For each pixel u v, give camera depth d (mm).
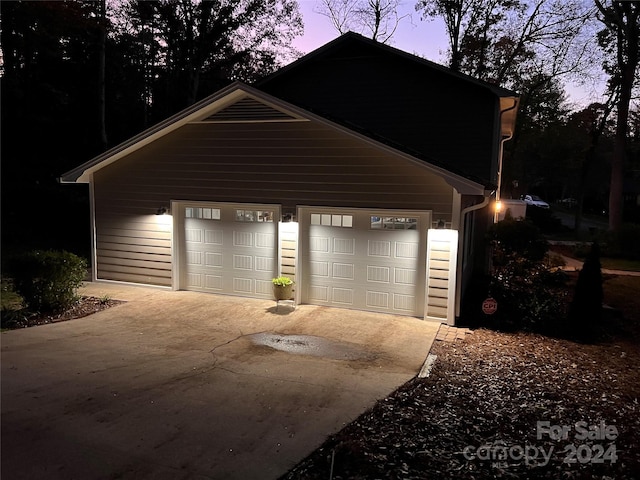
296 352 7457
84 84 23422
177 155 11023
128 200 11656
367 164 9484
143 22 24266
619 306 11633
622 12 23594
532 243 10141
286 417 5035
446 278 9148
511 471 4156
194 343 7766
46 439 4305
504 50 25188
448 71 11359
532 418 5328
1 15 19234
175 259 11344
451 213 9016
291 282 9977
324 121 9398
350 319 9352
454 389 6141
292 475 3916
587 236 27250
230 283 11039
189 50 23938
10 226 17734
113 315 9344
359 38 12039
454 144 11656
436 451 4445
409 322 9250
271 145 10156
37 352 6926
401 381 6328
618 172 24344
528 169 40344
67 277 9273
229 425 4789
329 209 9938
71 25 19688
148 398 5391
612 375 7020
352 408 5348
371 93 12359
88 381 5844
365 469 4043
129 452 4160
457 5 24859
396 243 9578
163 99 28109
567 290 12852
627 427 5203
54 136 23016
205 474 3865
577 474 4145
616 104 27297
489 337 8656
